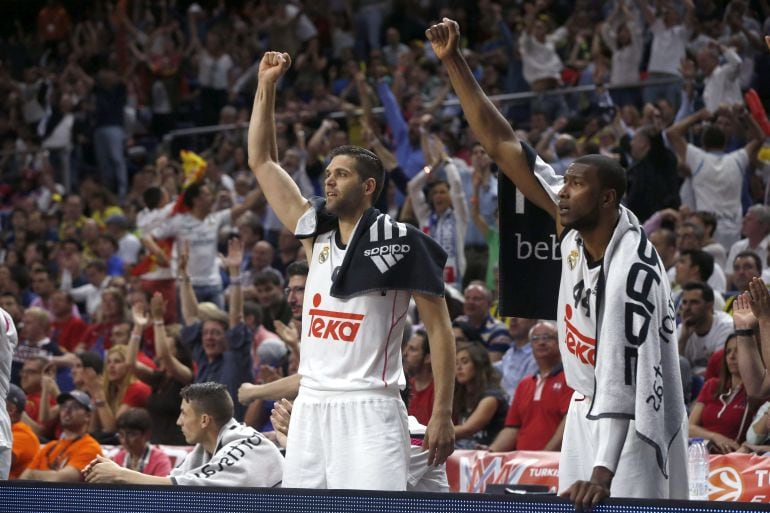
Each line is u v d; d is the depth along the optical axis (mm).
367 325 11797
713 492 16641
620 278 10977
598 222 11344
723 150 29547
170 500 11852
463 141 37719
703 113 29562
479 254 28562
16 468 21312
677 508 10094
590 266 11422
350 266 11875
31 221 41938
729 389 18000
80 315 34500
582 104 38156
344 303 11891
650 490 10914
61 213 43406
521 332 22625
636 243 11180
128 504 11977
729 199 29078
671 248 24719
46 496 12336
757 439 17219
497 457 18422
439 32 12234
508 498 10648
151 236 30656
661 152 28812
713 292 20703
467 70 12328
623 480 10953
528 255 12477
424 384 20016
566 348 11719
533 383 19812
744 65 36812
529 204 12438
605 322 10891
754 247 25953
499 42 46719
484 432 20203
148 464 20328
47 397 24359
